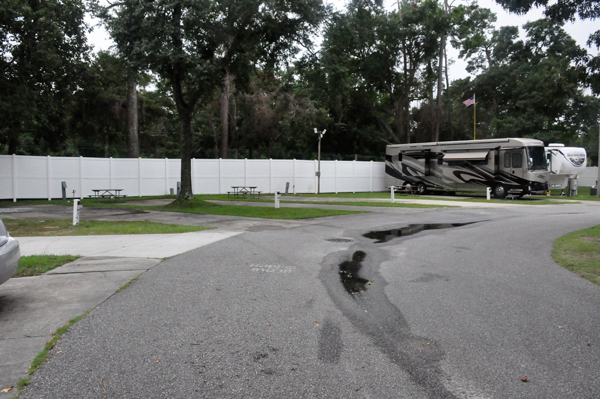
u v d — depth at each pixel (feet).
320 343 14.48
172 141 168.96
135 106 99.91
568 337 15.07
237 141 141.90
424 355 13.60
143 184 89.76
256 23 62.08
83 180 83.71
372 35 123.75
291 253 29.71
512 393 11.30
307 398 11.02
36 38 72.59
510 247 32.68
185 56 55.98
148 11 55.88
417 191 101.60
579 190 115.44
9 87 71.26
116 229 40.81
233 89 122.11
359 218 51.26
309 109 126.72
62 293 20.03
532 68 143.33
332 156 159.43
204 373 12.32
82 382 11.73
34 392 11.19
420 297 19.72
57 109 92.27
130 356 13.38
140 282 21.97
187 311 17.58
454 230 41.70
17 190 77.97
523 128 135.85
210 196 89.61
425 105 142.10
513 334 15.31
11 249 17.95
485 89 150.71
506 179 84.69
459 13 139.74
